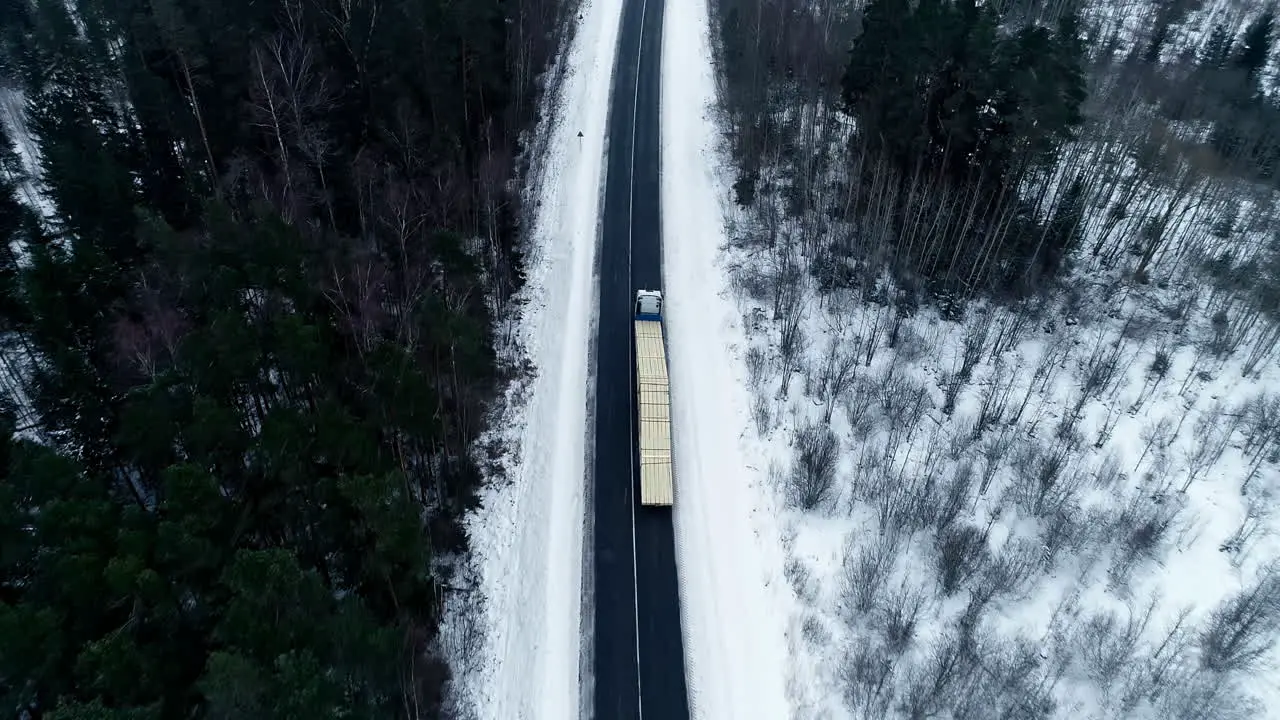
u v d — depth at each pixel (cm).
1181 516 4272
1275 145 6931
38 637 2420
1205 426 4741
